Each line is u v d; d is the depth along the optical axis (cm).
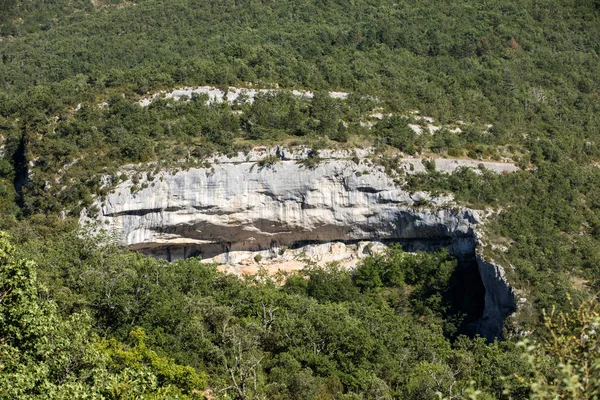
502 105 12475
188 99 11131
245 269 10400
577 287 8894
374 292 9844
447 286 9606
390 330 7625
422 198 10250
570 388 2545
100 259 7638
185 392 5409
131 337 6091
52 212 9656
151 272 7594
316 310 7506
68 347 4209
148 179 9944
